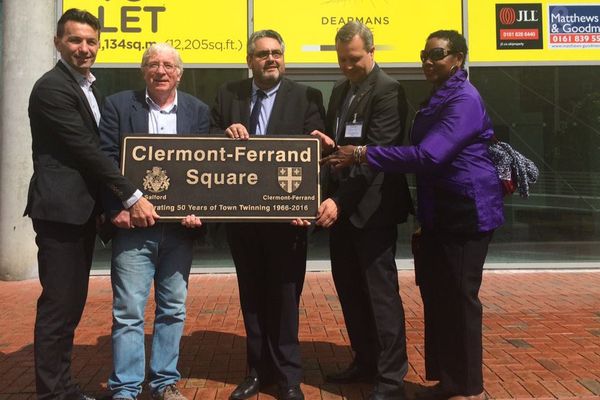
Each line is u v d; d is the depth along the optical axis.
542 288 6.45
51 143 3.12
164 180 3.24
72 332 3.24
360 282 3.71
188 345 4.54
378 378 3.35
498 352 4.27
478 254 3.24
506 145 3.31
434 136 3.12
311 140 3.34
